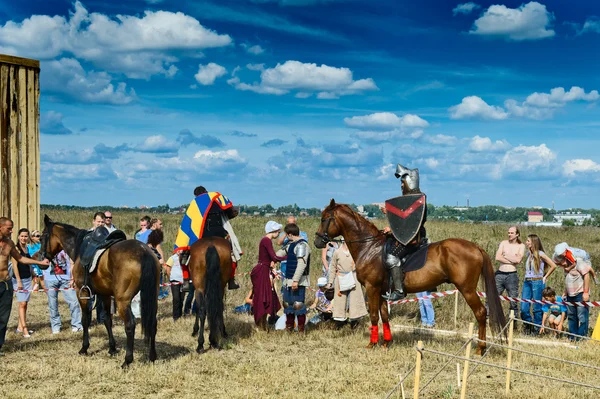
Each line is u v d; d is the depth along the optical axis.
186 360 8.88
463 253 9.04
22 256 10.30
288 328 11.11
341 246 11.35
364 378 8.13
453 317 12.59
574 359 9.23
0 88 15.12
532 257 11.60
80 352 9.32
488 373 8.48
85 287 8.84
